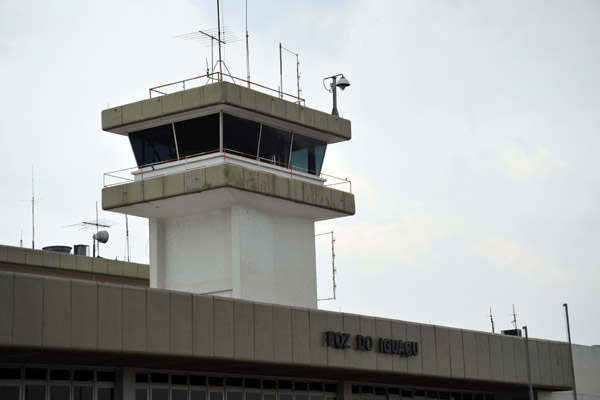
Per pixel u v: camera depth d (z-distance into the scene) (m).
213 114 48.19
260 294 48.12
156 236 49.84
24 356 31.11
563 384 57.53
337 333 41.09
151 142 49.75
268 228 49.41
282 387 43.59
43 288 29.53
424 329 46.81
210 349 34.97
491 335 51.72
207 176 46.47
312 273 51.25
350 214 52.38
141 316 32.44
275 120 49.91
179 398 38.28
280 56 51.84
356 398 48.19
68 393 34.19
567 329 57.47
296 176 51.44
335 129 52.66
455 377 48.25
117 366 35.69
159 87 49.38
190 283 48.88
